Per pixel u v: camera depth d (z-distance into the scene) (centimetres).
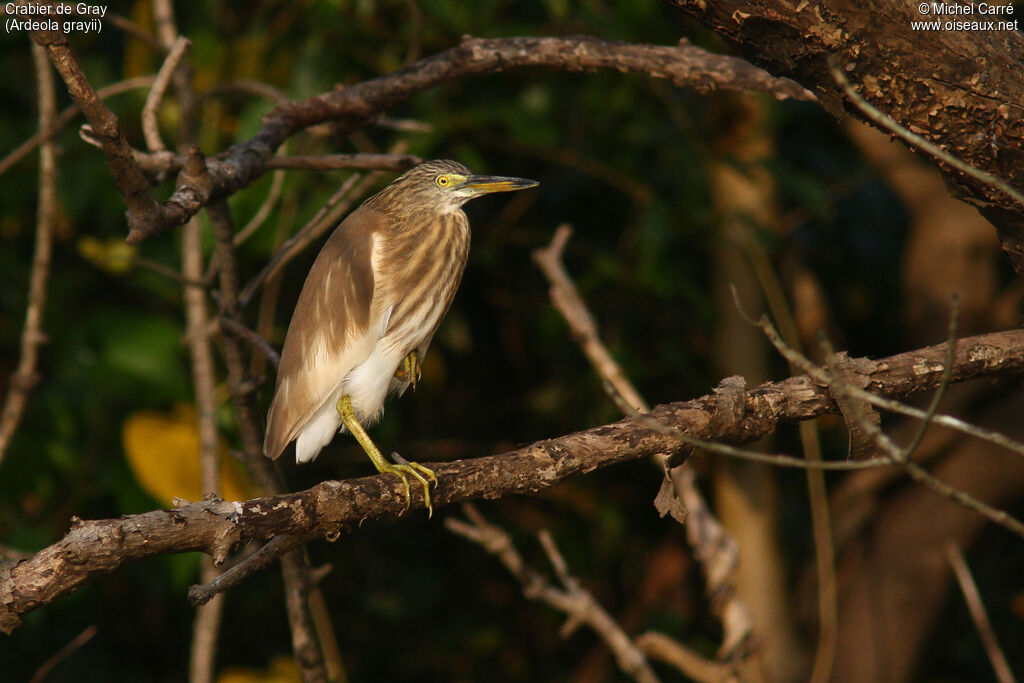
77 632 1057
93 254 952
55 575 338
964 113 430
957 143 438
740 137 1018
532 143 943
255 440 632
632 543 1159
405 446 1097
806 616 1157
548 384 1141
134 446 898
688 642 1138
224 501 374
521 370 1145
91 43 995
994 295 1095
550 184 1084
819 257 1192
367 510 408
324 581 1147
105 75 946
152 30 930
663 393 1123
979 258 1091
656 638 780
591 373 1073
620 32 910
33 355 761
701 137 980
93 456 953
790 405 448
